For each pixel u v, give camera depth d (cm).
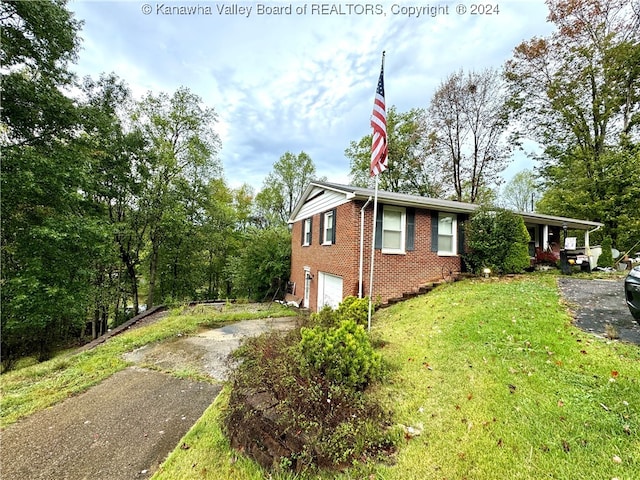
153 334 809
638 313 360
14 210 879
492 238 926
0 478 289
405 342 470
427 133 2130
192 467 282
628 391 276
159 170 1554
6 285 852
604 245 1324
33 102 877
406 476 215
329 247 1041
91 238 1038
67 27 905
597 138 1473
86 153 1128
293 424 253
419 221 919
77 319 1135
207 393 466
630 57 1292
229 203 2534
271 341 390
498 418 262
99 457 316
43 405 430
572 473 200
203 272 2028
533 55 1527
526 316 498
